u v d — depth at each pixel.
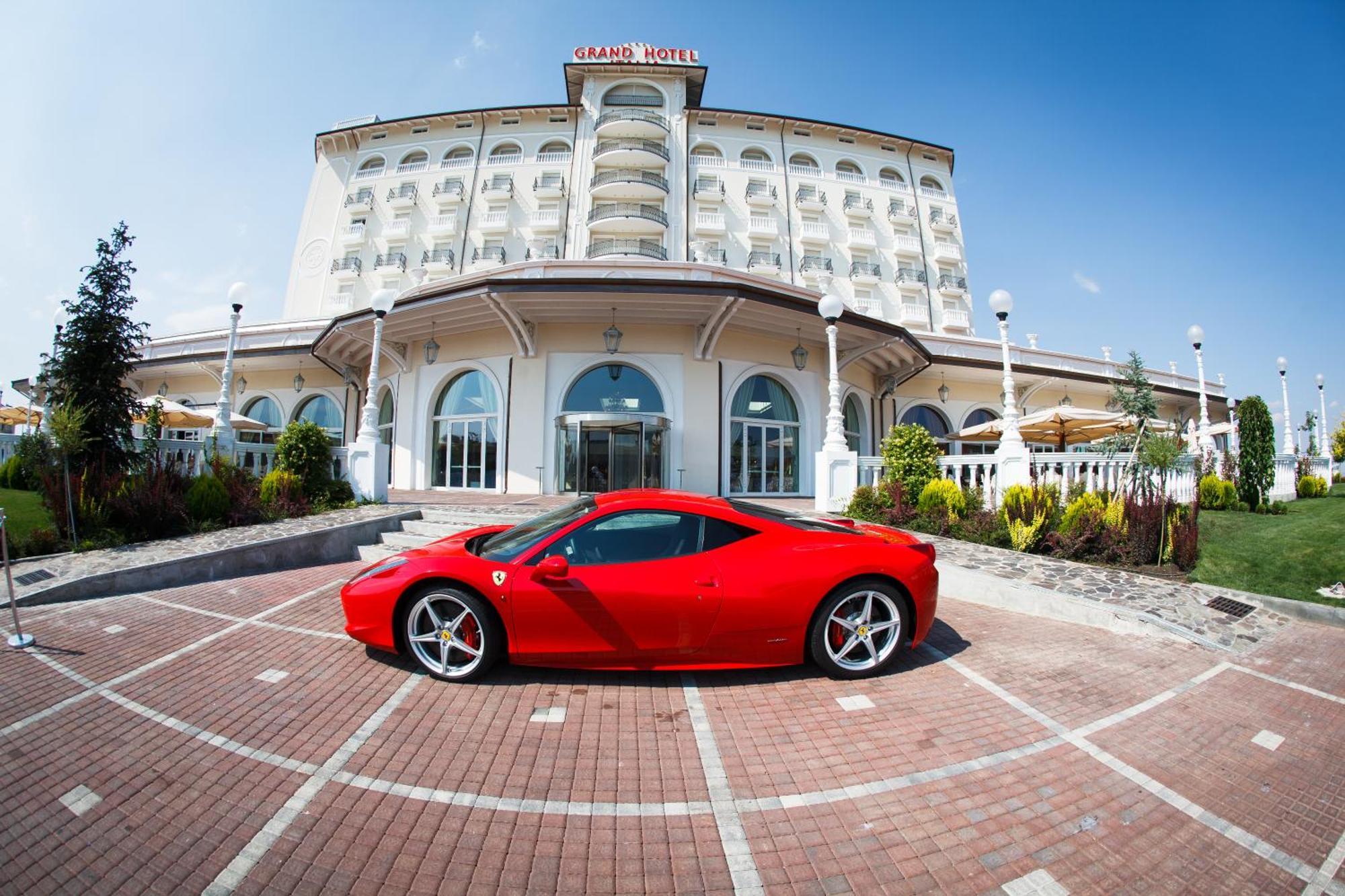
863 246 33.88
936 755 2.83
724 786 2.55
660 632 3.51
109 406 8.75
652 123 31.89
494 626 3.60
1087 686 3.71
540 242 31.80
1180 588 5.82
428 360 16.41
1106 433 16.08
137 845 2.12
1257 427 11.48
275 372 23.05
